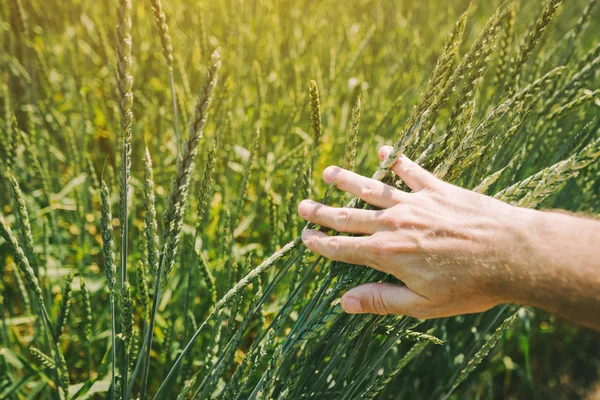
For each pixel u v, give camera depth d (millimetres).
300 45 1207
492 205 443
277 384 588
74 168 896
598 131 667
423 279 440
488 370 857
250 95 1187
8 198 868
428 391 812
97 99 1170
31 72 962
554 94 601
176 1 1238
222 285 730
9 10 999
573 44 651
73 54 1047
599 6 1420
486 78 1179
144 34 1210
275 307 720
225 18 1143
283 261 675
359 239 458
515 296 431
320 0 1438
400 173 479
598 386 1013
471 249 429
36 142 953
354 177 481
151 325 464
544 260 416
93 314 769
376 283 465
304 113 1035
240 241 974
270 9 1220
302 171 667
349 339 499
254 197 947
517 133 642
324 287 488
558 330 1039
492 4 1424
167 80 1075
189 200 810
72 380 721
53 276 755
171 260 429
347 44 1362
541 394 990
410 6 1527
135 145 1056
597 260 408
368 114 1022
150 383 747
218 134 816
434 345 768
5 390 604
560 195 791
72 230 909
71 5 1227
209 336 736
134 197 909
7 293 817
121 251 443
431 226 440
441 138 473
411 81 1095
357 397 542
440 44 1232
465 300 446
